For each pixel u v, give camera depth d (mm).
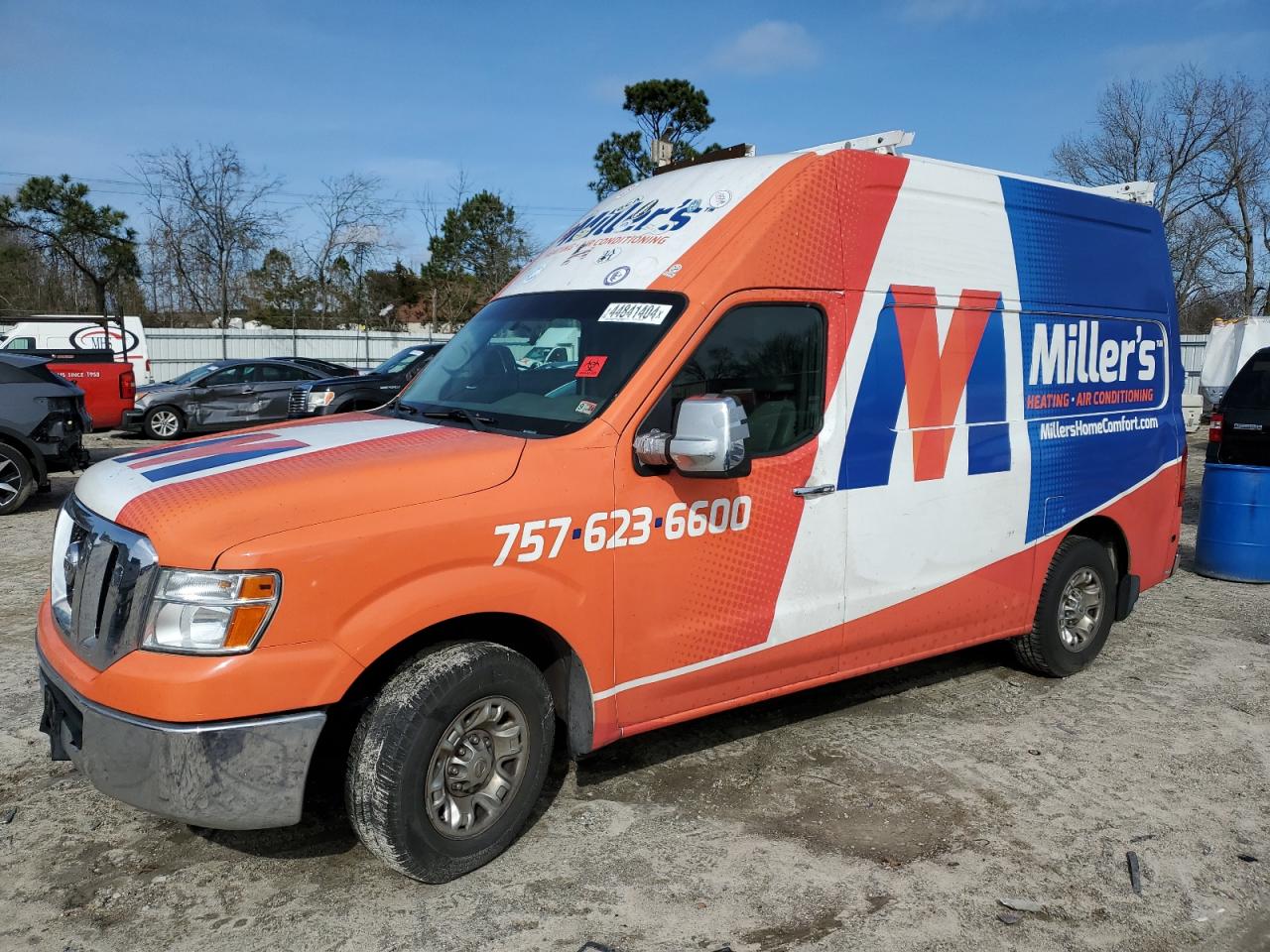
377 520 3209
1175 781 4449
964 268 4883
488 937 3205
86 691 3119
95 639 3207
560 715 3881
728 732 4941
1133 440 5953
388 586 3211
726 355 3990
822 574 4375
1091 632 5855
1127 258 5898
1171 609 7371
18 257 39062
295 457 3520
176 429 19234
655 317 3912
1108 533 6035
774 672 4301
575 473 3602
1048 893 3525
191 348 32344
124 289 39500
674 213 4348
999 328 5055
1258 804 4242
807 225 4258
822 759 4633
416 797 3301
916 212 4676
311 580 3072
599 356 3922
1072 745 4844
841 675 4586
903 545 4688
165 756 2971
